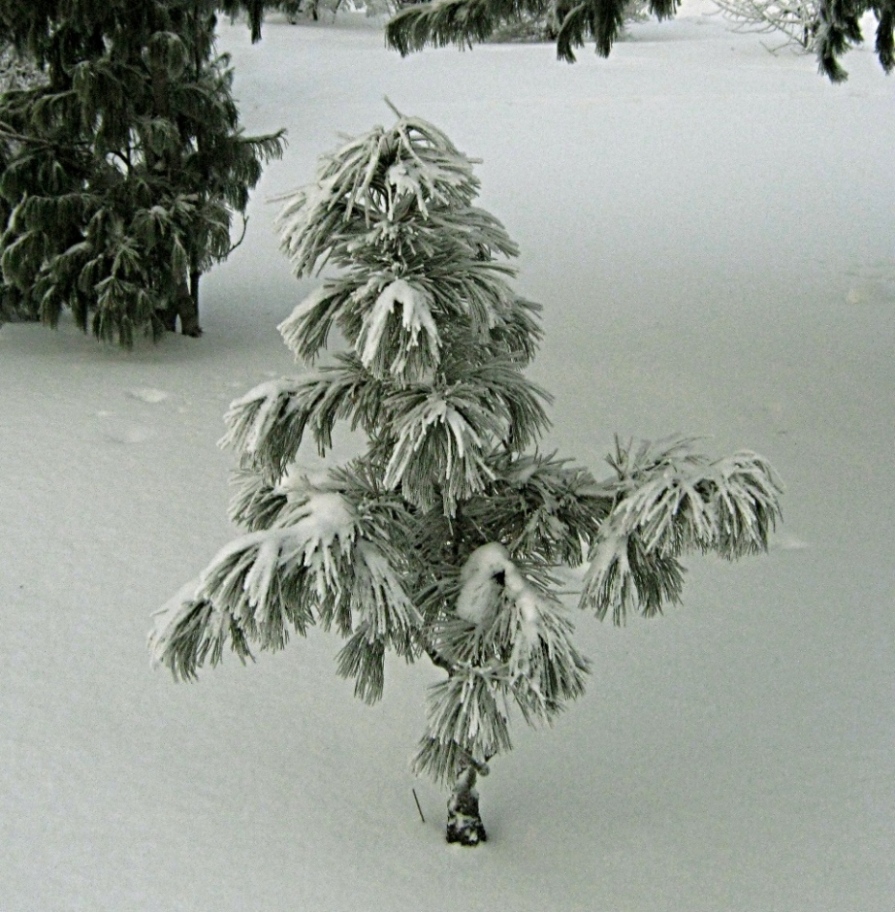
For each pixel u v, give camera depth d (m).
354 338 2.64
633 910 3.02
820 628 4.29
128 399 6.63
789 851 3.21
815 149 14.51
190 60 7.84
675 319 8.65
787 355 7.71
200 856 3.16
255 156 8.30
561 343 8.09
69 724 3.70
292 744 3.65
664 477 2.61
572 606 4.45
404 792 3.46
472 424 2.57
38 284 7.45
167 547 4.84
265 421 2.71
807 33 21.81
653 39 25.72
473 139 15.79
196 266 7.97
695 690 3.94
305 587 2.54
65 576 4.58
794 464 5.83
